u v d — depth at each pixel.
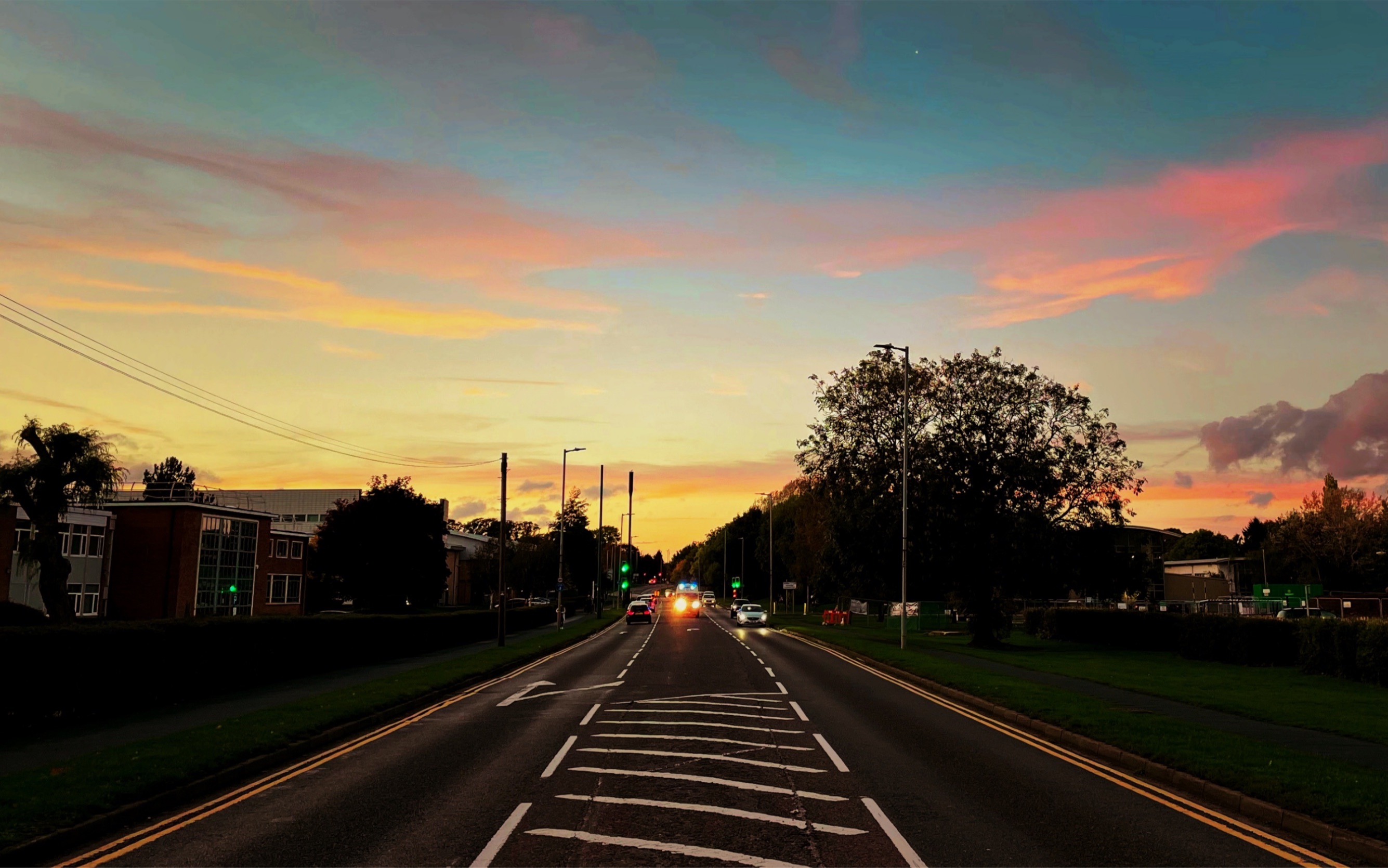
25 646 15.29
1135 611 42.16
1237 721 16.94
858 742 14.34
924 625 63.94
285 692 21.11
